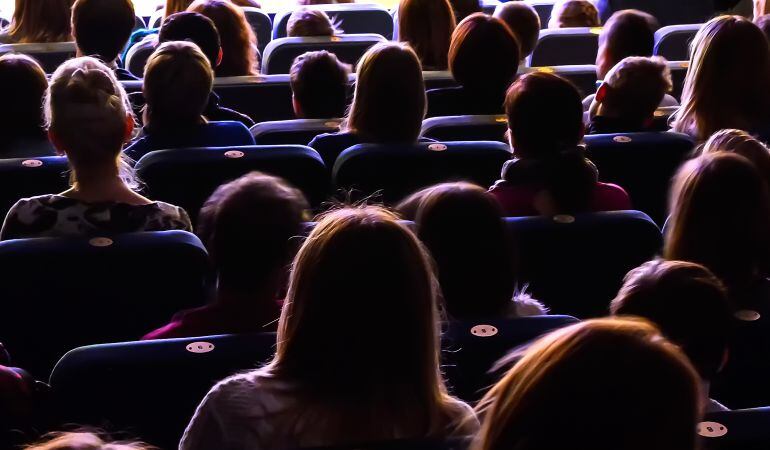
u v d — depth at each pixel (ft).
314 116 18.31
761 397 10.34
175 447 8.86
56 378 8.48
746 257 10.98
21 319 11.05
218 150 14.16
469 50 18.02
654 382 4.81
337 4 29.94
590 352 4.89
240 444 7.28
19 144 15.56
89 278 10.89
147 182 13.93
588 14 27.43
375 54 15.66
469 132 17.01
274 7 38.88
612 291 12.39
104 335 11.28
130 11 20.74
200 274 11.12
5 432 8.48
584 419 4.80
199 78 15.43
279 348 7.47
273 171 14.16
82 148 12.01
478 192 10.38
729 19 17.74
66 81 11.98
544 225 11.97
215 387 7.44
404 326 7.21
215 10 21.43
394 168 14.51
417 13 22.06
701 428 7.14
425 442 6.53
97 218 11.96
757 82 17.58
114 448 5.62
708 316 8.66
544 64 25.68
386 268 7.19
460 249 10.18
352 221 7.35
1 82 15.21
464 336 8.93
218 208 9.60
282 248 9.54
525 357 5.09
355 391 7.23
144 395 8.61
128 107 12.59
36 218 11.89
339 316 7.18
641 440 4.77
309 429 7.27
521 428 4.90
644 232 12.07
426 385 7.34
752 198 10.91
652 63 17.17
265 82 20.21
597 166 15.60
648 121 17.53
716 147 13.58
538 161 13.51
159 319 11.28
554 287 12.28
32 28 24.48
